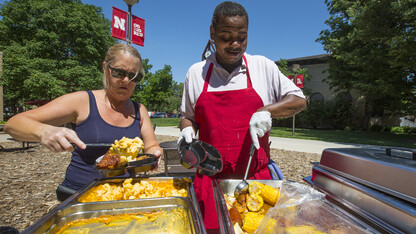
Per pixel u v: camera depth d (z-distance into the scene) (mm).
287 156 7285
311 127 23781
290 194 1059
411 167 804
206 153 1349
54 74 19125
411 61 10422
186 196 1221
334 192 1109
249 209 1094
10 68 18656
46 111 1400
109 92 1621
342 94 22453
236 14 1408
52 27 20734
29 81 17094
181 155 1213
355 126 21703
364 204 919
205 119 1646
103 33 22625
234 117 1587
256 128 1323
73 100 1546
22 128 1134
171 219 1031
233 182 1269
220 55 1626
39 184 4434
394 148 1024
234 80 1664
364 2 14016
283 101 1562
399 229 764
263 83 1708
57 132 1073
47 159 6734
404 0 10508
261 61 1740
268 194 1121
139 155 1433
